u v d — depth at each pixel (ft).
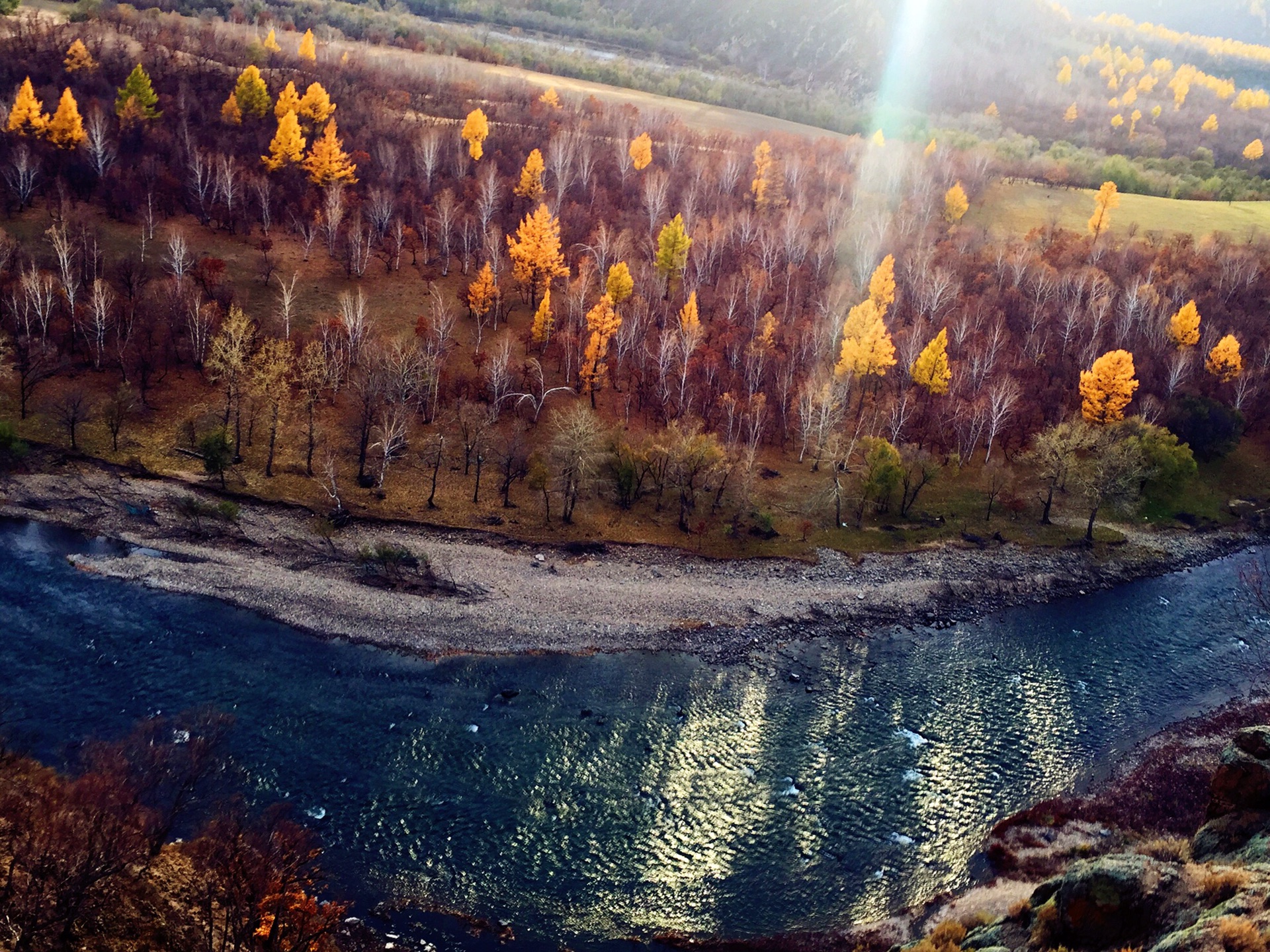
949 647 302.25
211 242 469.98
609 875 197.26
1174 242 595.47
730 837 211.61
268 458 352.69
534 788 220.84
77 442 342.03
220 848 170.19
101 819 157.48
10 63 545.85
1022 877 200.34
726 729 250.98
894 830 217.56
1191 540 386.73
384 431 356.59
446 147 563.07
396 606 289.12
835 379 422.41
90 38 605.73
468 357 424.46
